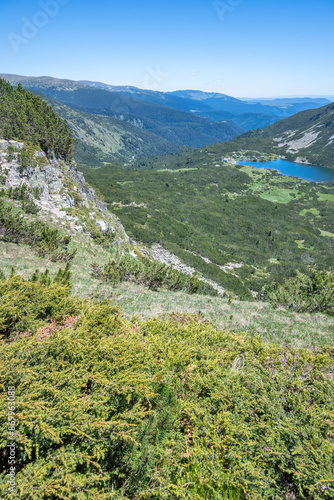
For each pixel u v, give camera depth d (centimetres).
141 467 280
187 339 593
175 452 313
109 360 405
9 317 480
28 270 1301
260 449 317
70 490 231
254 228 15512
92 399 318
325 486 264
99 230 3097
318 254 12762
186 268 7575
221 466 296
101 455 271
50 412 272
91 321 536
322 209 19825
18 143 3114
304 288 1484
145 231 9844
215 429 339
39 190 2800
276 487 289
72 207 3106
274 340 919
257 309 1361
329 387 434
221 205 18775
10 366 306
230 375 454
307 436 327
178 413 351
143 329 632
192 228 13662
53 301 573
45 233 1733
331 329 1043
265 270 10506
